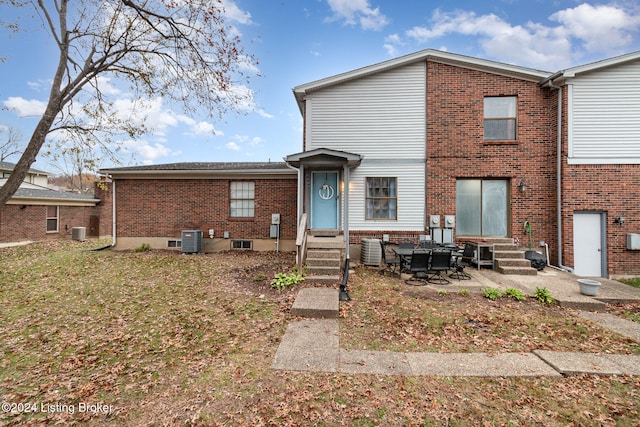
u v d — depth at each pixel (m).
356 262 9.67
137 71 8.51
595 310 5.77
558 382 3.36
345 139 10.20
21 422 2.85
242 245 12.31
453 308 5.66
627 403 3.01
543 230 9.48
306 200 10.25
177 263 9.61
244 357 3.93
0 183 21.84
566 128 9.15
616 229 9.05
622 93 9.09
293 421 2.75
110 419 2.86
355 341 4.37
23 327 5.02
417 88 10.01
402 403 3.00
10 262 9.88
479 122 9.74
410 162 10.01
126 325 5.06
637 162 9.02
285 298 6.15
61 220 17.95
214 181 12.39
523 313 5.49
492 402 3.02
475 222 9.89
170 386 3.36
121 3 7.84
